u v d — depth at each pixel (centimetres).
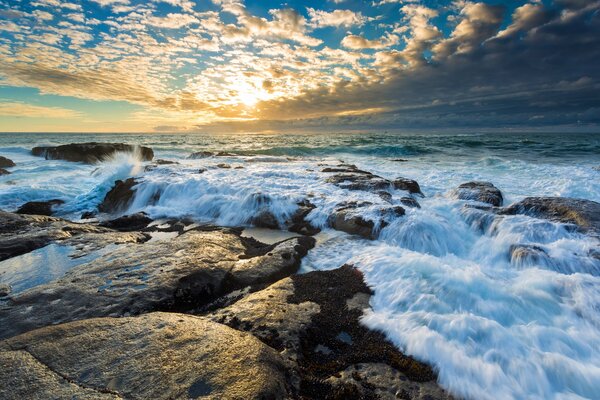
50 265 573
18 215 834
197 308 468
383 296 452
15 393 239
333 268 579
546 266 562
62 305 420
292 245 647
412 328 372
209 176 1214
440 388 299
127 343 300
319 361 338
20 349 287
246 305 427
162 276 489
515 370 314
